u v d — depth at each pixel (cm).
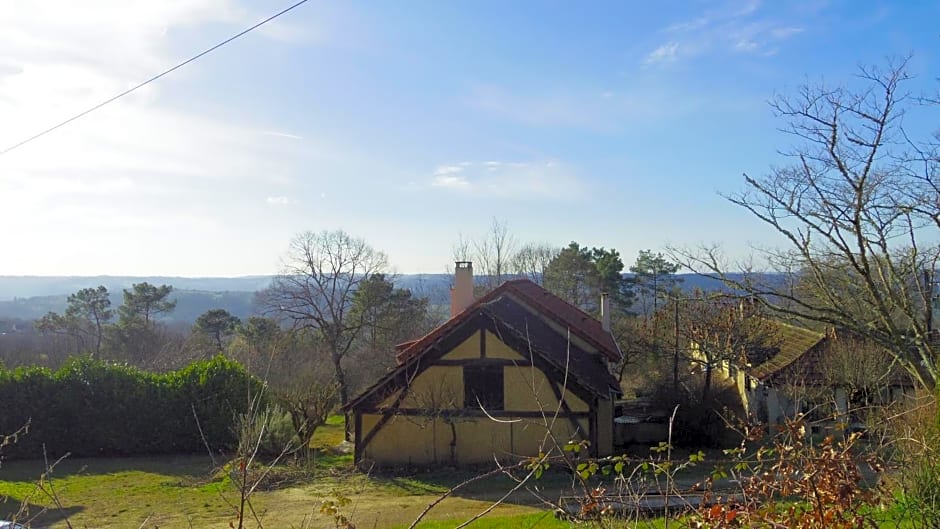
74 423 2580
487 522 1327
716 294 1013
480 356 2139
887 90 1020
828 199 896
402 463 2136
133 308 5719
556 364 2045
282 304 3981
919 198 886
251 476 768
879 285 950
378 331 4453
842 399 2261
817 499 475
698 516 519
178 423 2612
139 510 1692
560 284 5281
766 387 2416
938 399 746
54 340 5509
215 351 4466
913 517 612
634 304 5044
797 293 1066
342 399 3788
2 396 2517
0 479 2139
